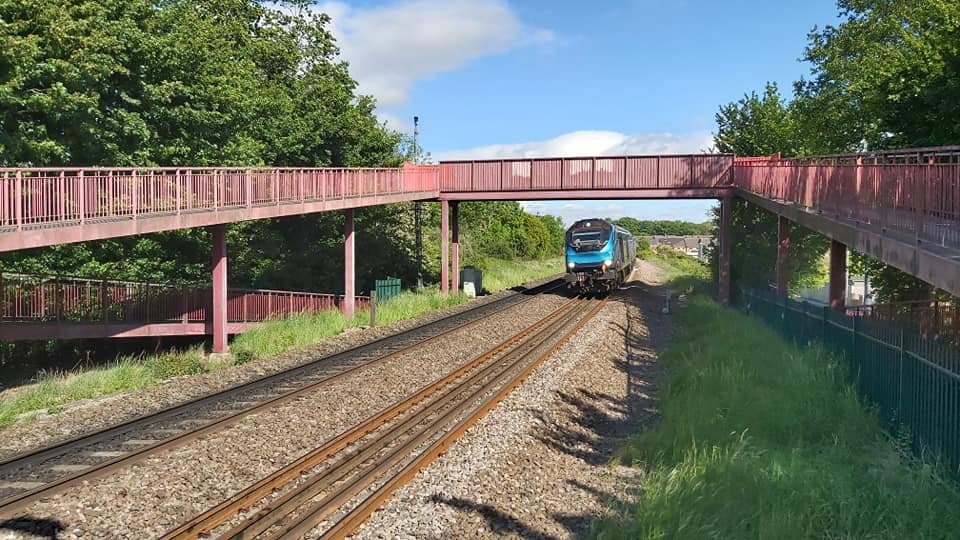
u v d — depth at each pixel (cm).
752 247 2912
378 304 2578
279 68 3231
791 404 1003
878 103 1645
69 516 713
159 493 776
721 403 1070
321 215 3094
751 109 3023
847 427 926
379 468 845
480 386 1328
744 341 1564
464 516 724
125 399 1250
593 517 745
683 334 2003
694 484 752
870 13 2731
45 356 1884
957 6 1553
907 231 987
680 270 6119
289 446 965
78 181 1362
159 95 2045
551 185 2877
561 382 1347
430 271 3822
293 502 744
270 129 2803
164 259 2395
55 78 1720
